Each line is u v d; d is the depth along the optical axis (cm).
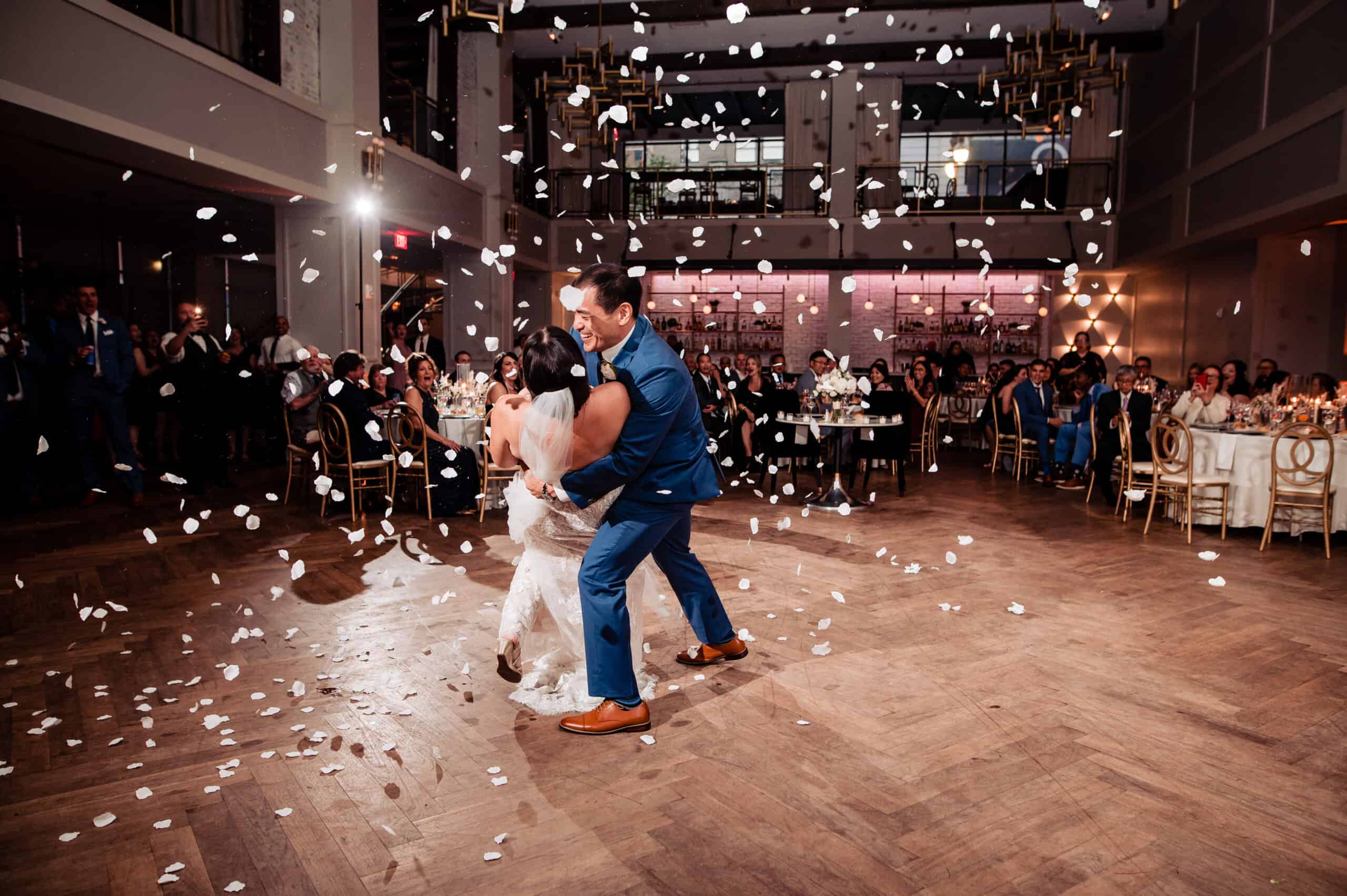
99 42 541
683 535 296
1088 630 357
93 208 1015
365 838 198
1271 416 610
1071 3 1121
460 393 681
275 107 722
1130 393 678
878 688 290
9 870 184
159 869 185
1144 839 198
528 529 265
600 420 239
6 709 269
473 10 1034
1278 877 183
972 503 695
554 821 206
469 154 1171
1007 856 190
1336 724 263
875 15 1163
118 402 618
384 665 311
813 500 688
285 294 839
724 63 1310
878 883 180
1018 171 1606
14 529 542
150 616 367
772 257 1462
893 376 1192
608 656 253
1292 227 944
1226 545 537
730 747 245
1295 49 847
